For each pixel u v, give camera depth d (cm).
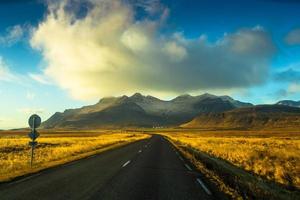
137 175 1728
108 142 5856
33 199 1109
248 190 1240
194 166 2189
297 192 1245
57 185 1395
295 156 2869
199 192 1266
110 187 1358
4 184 1412
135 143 5906
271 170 1925
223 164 1928
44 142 6222
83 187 1352
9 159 2705
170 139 8444
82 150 3684
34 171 1828
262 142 6300
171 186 1402
